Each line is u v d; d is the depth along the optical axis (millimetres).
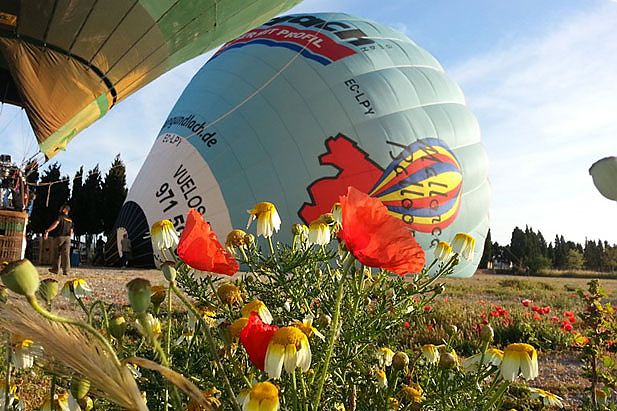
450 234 16438
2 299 1160
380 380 2061
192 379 1894
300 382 1628
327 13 18484
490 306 10898
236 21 10664
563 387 5211
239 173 15203
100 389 1040
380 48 17312
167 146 16750
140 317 1312
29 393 3104
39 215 38688
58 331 1013
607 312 3697
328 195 14891
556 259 76812
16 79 10695
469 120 18047
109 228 40375
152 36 10312
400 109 16188
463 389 1951
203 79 17812
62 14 9648
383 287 2324
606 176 1125
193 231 1622
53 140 12227
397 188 15320
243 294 2322
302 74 16078
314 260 2379
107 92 11312
